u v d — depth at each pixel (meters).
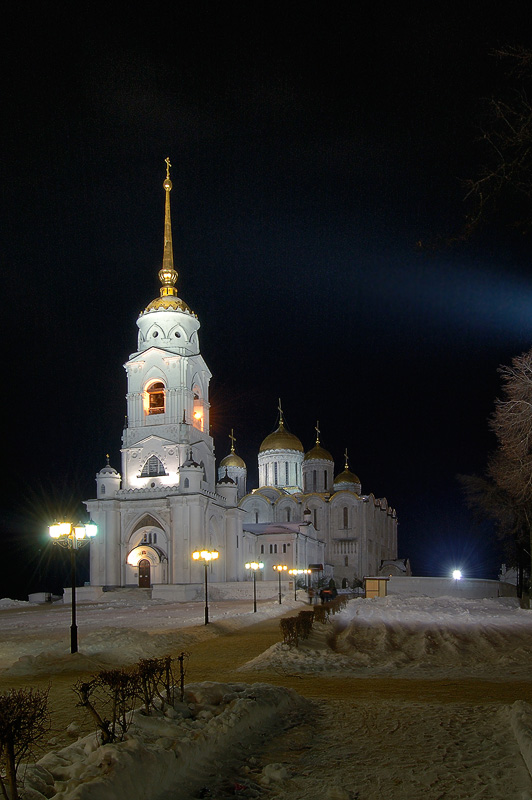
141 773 10.52
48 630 44.06
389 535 136.38
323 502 122.19
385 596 72.50
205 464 100.50
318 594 74.38
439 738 13.77
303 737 14.11
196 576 88.62
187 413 97.81
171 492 92.88
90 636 32.25
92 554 93.19
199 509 90.44
